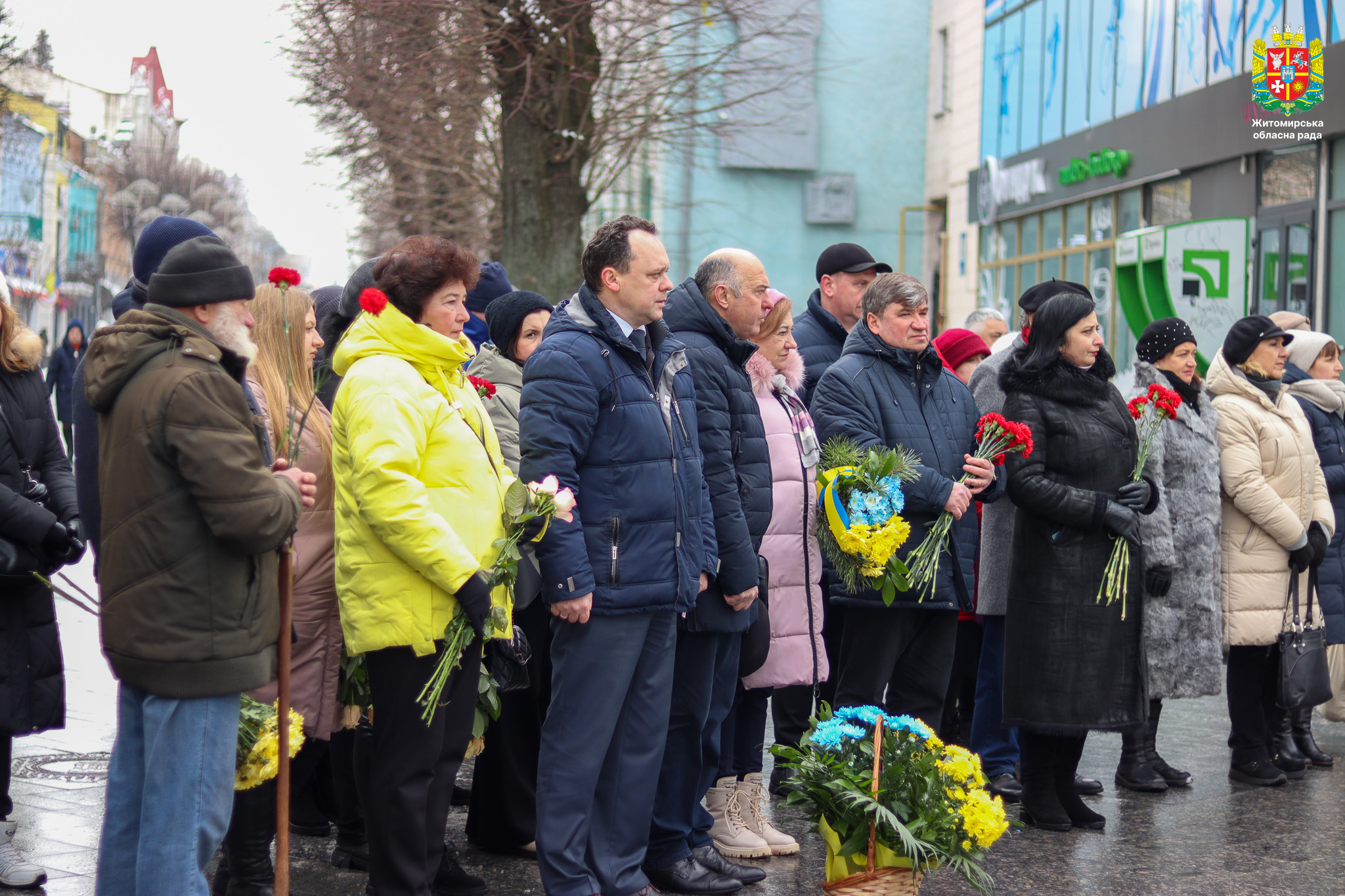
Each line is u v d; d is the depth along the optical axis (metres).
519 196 12.52
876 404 5.04
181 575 3.12
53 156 52.50
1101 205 17.70
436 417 3.67
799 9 16.58
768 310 5.00
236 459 3.11
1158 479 5.82
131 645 3.11
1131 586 5.19
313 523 4.10
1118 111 16.81
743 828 4.78
